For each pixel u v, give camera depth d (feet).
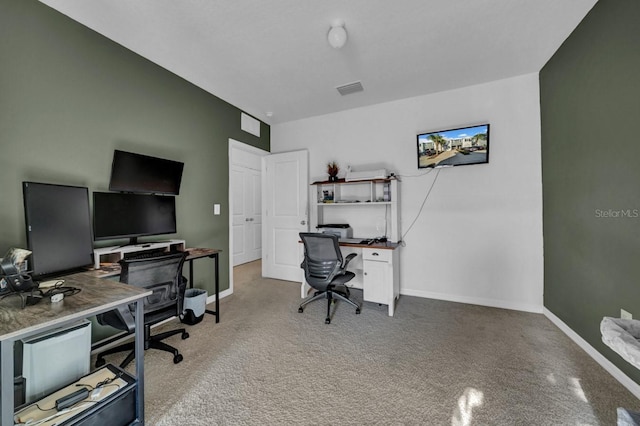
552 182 7.86
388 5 5.68
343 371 5.66
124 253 6.63
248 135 12.05
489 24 6.31
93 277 5.18
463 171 9.67
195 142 9.32
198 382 5.32
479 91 9.38
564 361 5.90
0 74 5.03
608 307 5.50
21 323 3.18
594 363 5.80
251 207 17.95
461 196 9.71
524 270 8.88
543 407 4.56
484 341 6.86
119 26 6.34
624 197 5.00
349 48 7.26
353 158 11.64
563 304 7.34
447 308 9.17
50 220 5.01
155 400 4.81
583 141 6.28
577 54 6.43
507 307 9.11
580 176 6.44
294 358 6.17
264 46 7.14
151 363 5.98
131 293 4.28
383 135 11.01
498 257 9.23
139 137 7.52
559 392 4.91
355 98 10.55
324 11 5.84
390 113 10.87
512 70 8.50
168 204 7.96
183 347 6.67
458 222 9.78
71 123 6.07
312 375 5.53
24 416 3.46
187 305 7.86
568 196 7.00
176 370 5.72
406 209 10.59
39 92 5.55
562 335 7.11
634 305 4.80
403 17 6.05
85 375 4.36
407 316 8.53
